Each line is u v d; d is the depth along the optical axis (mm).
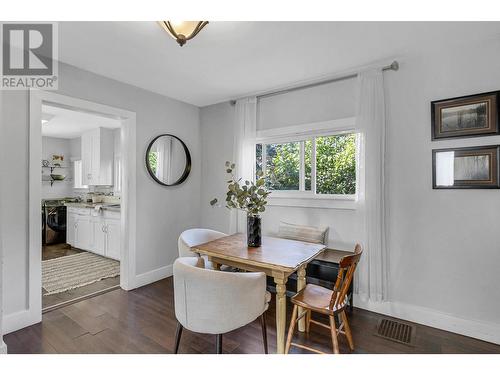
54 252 4547
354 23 1831
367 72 2477
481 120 2037
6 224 2088
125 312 2453
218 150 3672
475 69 2072
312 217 2891
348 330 1887
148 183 3189
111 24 1828
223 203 3615
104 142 5020
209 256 2160
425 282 2271
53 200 5672
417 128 2303
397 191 2391
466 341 2020
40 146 2262
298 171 3096
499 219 1990
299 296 1872
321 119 2816
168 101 3410
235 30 1909
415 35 1977
